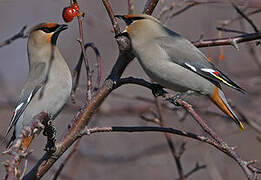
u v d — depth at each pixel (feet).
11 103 43.96
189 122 41.34
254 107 40.60
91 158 41.47
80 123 24.08
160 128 24.08
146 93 48.16
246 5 24.84
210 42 27.04
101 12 44.73
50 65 29.86
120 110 43.27
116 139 46.29
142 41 31.07
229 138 42.11
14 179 16.14
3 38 53.36
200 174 43.37
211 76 31.53
